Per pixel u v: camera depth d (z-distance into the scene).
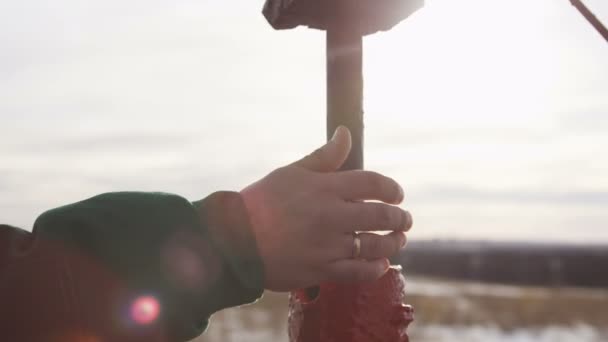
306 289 1.04
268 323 25.50
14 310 0.79
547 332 27.39
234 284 0.86
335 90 1.06
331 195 0.90
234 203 0.90
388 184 0.92
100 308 0.81
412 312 1.02
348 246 0.89
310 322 1.01
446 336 25.34
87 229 0.83
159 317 0.82
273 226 0.89
